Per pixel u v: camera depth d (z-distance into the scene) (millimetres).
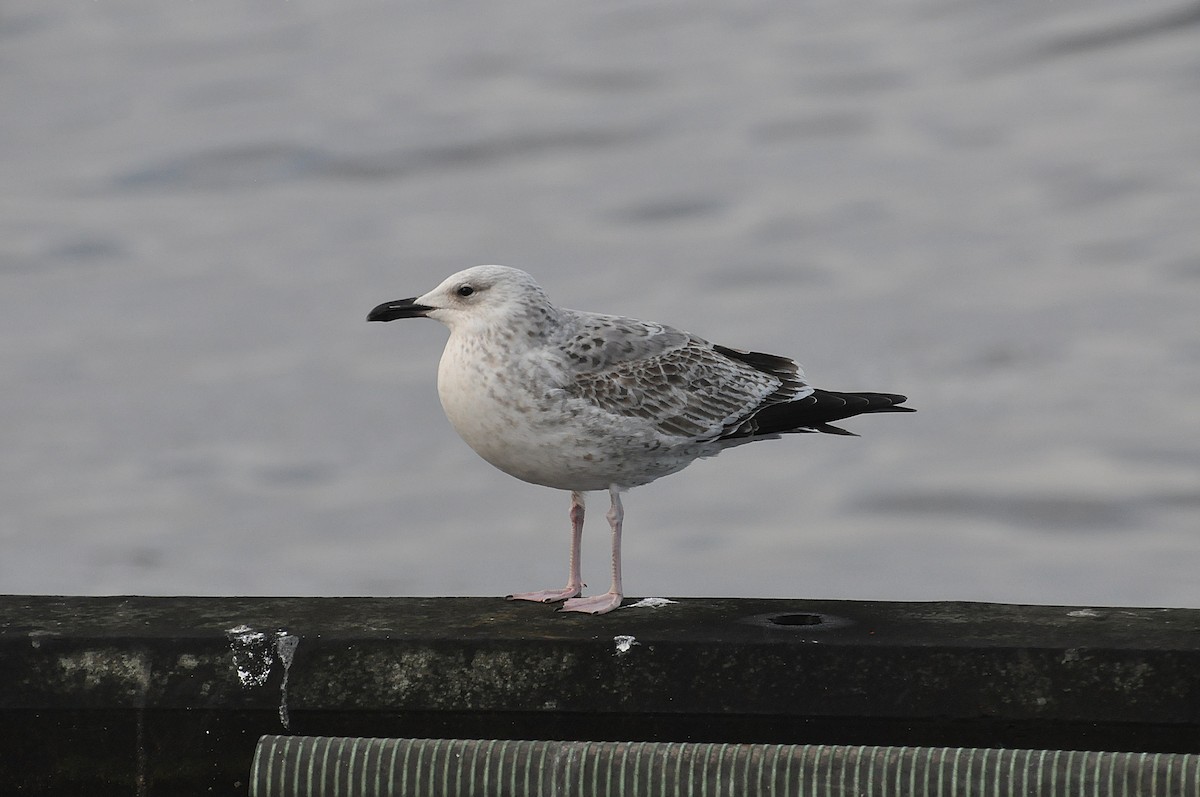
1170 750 10414
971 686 10516
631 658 10688
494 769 10047
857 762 9867
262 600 11672
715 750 9984
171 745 10789
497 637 10781
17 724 10766
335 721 10781
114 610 11359
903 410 13078
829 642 10641
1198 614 11172
